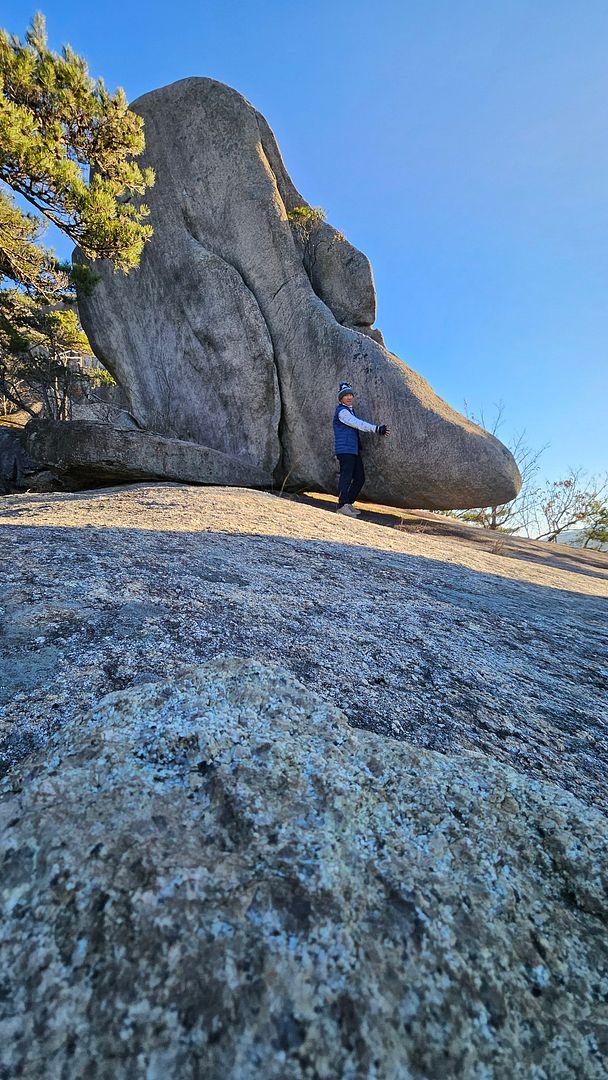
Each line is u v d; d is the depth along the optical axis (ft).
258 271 25.90
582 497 52.65
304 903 2.29
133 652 4.83
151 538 8.91
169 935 2.11
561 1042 2.04
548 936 2.44
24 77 21.70
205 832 2.65
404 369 24.17
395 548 12.44
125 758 3.05
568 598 11.57
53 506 11.57
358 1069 1.83
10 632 4.91
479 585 10.52
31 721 3.68
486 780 3.40
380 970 2.10
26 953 2.05
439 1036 1.96
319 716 3.81
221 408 26.66
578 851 2.89
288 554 9.59
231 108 25.18
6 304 42.86
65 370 52.70
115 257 25.11
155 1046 1.82
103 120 24.11
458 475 22.35
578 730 4.88
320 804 2.89
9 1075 1.74
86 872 2.32
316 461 25.55
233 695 3.86
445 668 5.76
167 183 26.73
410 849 2.73
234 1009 1.91
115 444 22.63
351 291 27.25
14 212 26.96
